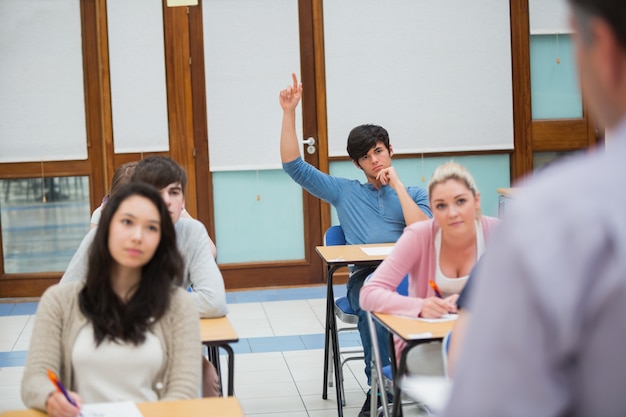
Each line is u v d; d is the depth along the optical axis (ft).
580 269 1.88
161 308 6.84
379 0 21.03
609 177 1.93
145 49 20.67
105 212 6.86
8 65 20.49
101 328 6.73
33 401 6.28
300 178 13.42
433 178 8.86
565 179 1.98
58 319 6.84
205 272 9.09
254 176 21.30
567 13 2.19
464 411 2.01
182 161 20.98
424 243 9.09
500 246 2.00
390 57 21.17
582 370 1.92
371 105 21.21
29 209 20.85
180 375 6.76
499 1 21.25
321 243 21.57
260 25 20.90
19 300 20.89
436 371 8.54
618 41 2.03
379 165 13.12
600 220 1.89
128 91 20.71
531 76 21.48
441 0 21.12
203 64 20.84
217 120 20.99
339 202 13.56
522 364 1.92
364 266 12.41
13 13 20.42
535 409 1.92
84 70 20.63
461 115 21.38
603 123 2.17
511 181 21.65
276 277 21.52
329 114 21.17
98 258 6.83
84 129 20.76
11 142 20.65
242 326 17.85
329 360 13.52
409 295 9.33
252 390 13.75
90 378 6.72
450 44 21.25
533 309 1.91
